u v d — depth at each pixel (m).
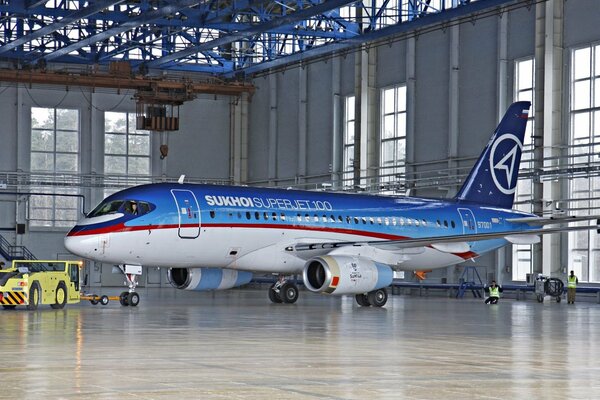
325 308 42.56
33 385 14.23
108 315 33.78
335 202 46.22
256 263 43.38
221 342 22.92
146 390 13.80
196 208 41.03
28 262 37.78
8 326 27.08
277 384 14.70
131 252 39.62
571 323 32.81
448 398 13.42
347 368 17.17
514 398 13.54
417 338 25.12
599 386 15.05
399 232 47.59
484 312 40.66
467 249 47.12
